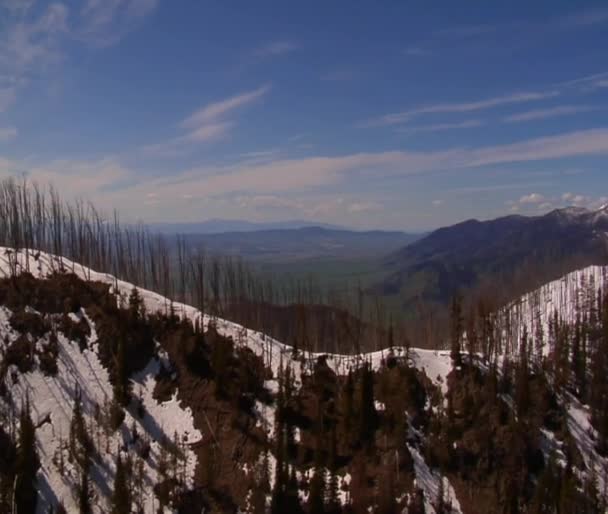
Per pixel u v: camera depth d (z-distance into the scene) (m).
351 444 88.44
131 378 94.88
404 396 95.88
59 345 94.25
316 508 76.19
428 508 82.19
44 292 100.38
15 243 109.81
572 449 96.12
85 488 73.69
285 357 105.56
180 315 108.62
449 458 88.44
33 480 74.50
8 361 88.44
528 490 86.69
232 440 87.38
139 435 86.50
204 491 80.38
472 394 98.81
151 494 79.06
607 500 88.69
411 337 157.25
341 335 133.62
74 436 80.81
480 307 139.38
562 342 120.94
